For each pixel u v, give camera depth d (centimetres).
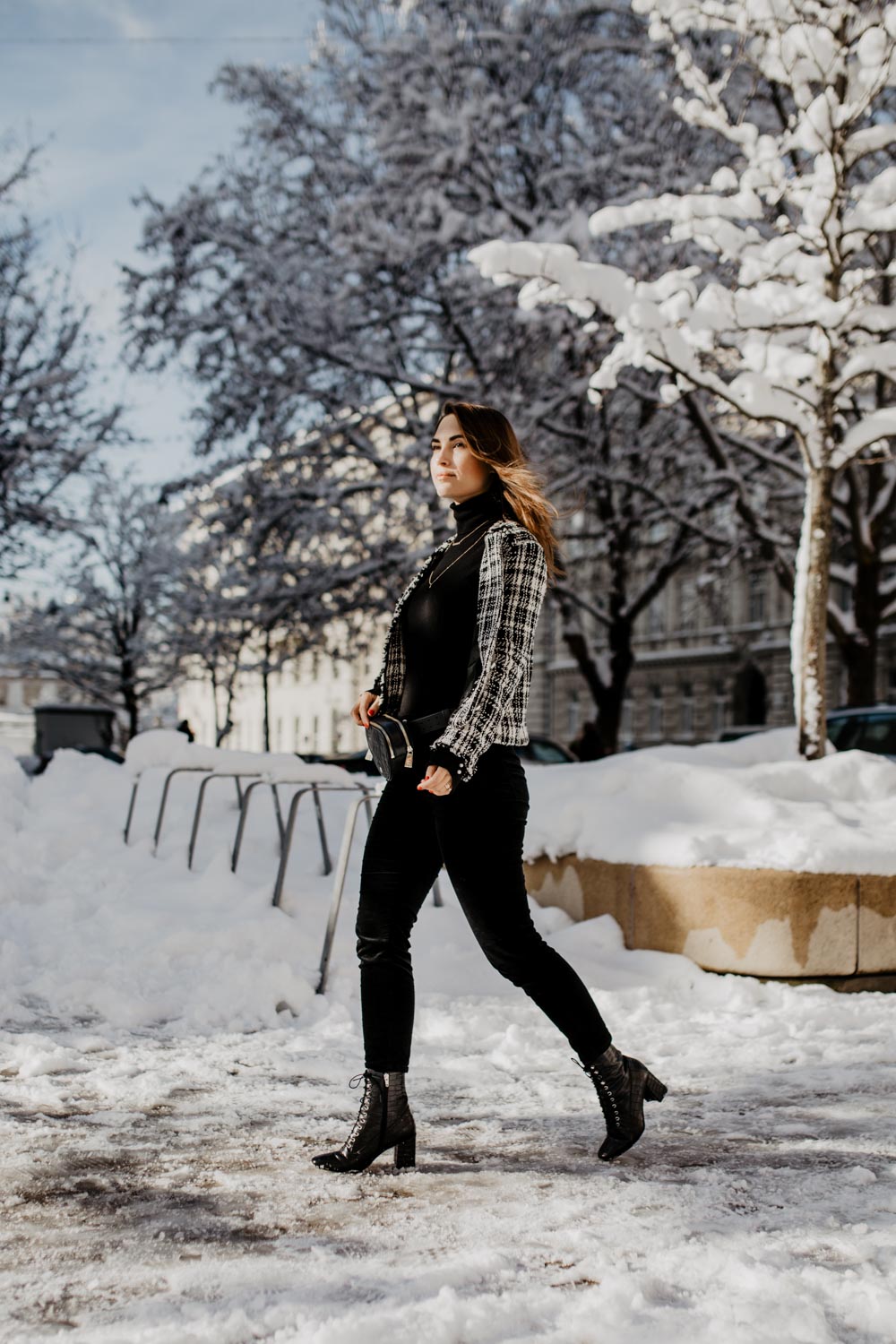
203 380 2047
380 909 303
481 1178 290
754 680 4600
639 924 585
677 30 875
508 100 1827
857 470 1794
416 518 1969
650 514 2075
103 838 768
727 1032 470
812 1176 292
